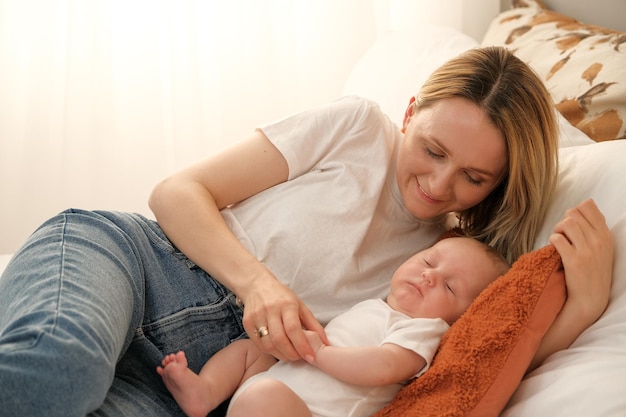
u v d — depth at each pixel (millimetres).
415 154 1253
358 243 1295
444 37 1927
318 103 2320
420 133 1237
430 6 2322
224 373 1154
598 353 1064
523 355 1066
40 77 2043
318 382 1088
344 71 2297
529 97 1243
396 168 1338
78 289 979
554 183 1309
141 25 2105
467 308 1193
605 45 1724
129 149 2164
